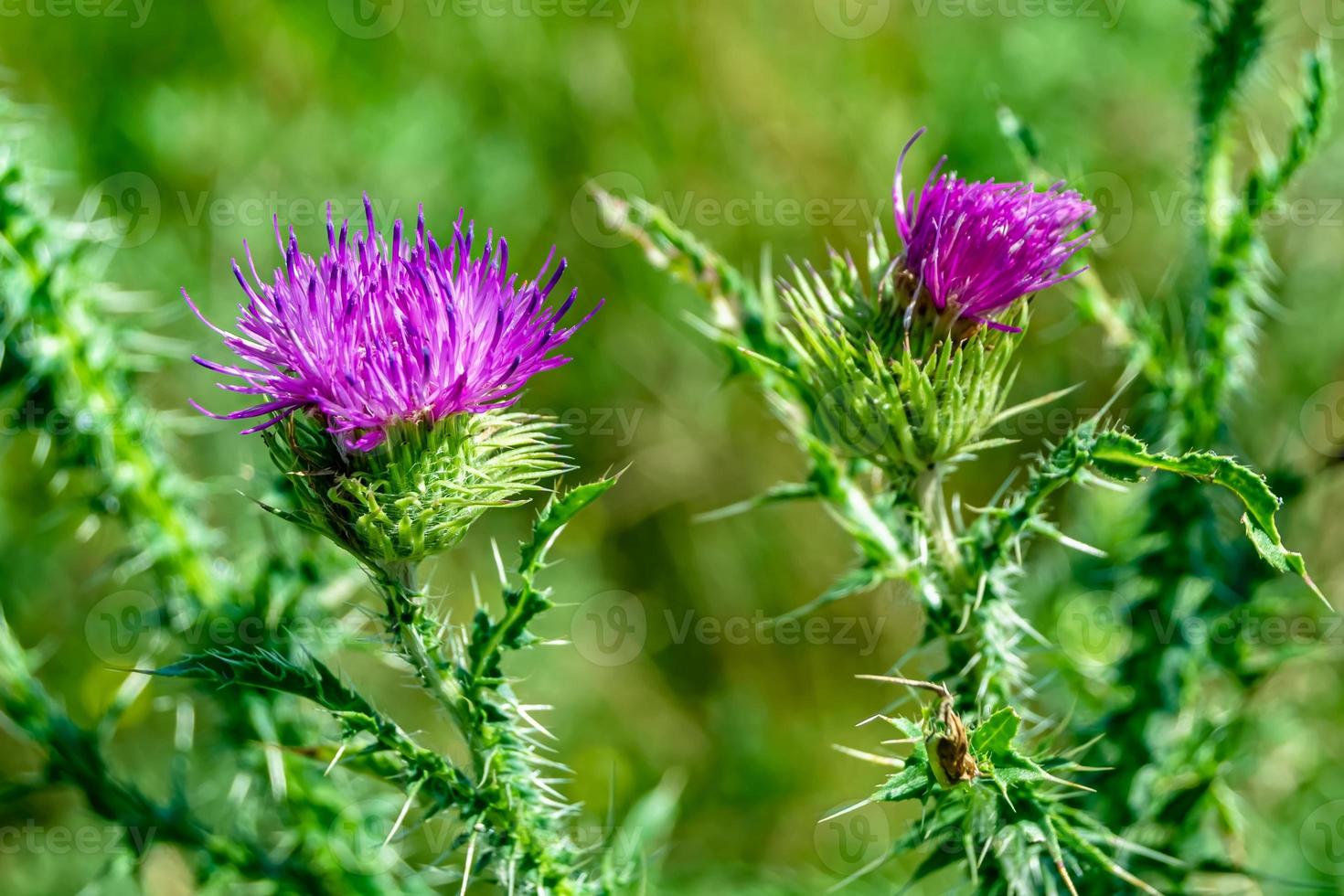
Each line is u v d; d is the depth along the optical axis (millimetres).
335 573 370
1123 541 372
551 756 500
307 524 328
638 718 514
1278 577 371
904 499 340
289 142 535
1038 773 315
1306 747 427
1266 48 365
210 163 523
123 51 530
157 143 521
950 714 318
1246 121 420
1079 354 516
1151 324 368
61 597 468
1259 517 318
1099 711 385
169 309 385
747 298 360
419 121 542
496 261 327
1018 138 364
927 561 339
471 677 328
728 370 359
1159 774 358
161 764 442
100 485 371
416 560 328
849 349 334
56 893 436
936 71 565
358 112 544
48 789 366
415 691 480
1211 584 363
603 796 495
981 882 340
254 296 327
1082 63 562
